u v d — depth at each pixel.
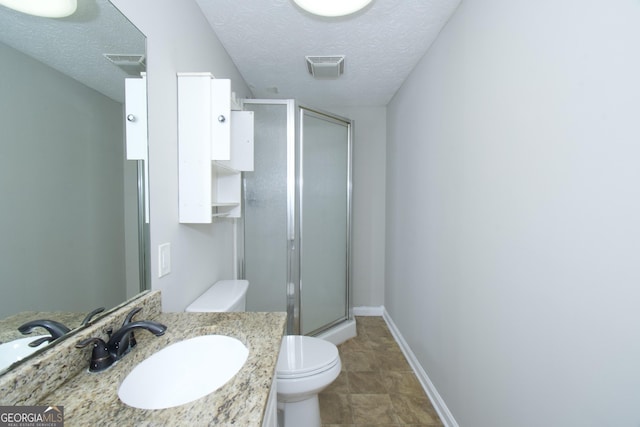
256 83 2.45
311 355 1.41
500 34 1.12
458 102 1.46
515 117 1.03
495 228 1.15
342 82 2.41
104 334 0.80
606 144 0.70
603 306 0.71
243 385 0.67
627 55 0.64
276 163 2.18
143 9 1.00
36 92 0.64
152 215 1.06
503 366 1.10
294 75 2.29
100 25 0.82
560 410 0.84
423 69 1.95
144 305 0.98
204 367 0.90
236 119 1.68
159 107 1.10
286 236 2.18
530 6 0.95
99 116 0.83
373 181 3.04
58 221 0.71
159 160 1.10
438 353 1.68
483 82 1.24
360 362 2.19
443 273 1.62
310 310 2.40
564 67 0.82
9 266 0.59
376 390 1.85
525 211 0.98
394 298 2.67
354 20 1.58
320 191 2.46
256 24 1.61
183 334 0.93
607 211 0.70
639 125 0.62
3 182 0.58
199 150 1.23
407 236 2.29
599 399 0.72
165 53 1.14
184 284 1.31
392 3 1.44
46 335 0.67
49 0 0.67
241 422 0.55
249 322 1.01
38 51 0.65
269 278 2.20
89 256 0.80
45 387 0.62
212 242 1.66
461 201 1.43
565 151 0.82
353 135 2.75
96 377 0.70
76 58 0.75
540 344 0.92
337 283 2.67
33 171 0.64
